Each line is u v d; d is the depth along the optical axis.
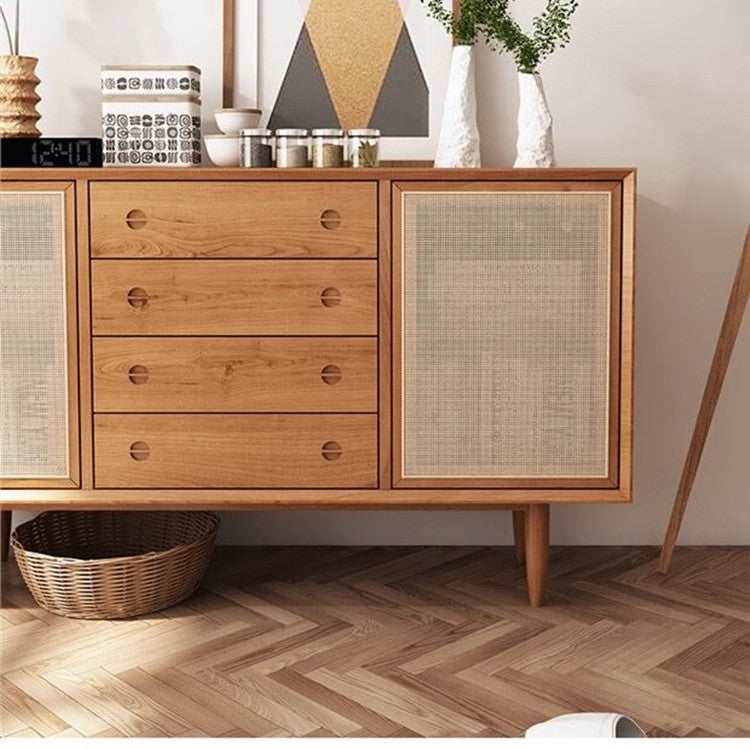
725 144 2.81
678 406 2.88
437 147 2.79
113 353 2.40
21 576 2.66
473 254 2.37
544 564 2.47
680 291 2.85
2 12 2.65
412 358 2.39
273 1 2.78
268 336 2.39
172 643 2.27
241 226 2.37
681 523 2.87
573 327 2.39
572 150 2.81
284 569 2.73
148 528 2.76
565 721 1.70
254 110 2.67
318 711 1.97
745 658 2.20
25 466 2.43
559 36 2.54
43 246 2.38
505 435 2.41
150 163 2.61
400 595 2.55
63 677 2.11
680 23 2.78
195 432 2.42
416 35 2.78
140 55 2.79
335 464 2.42
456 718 1.94
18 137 2.54
